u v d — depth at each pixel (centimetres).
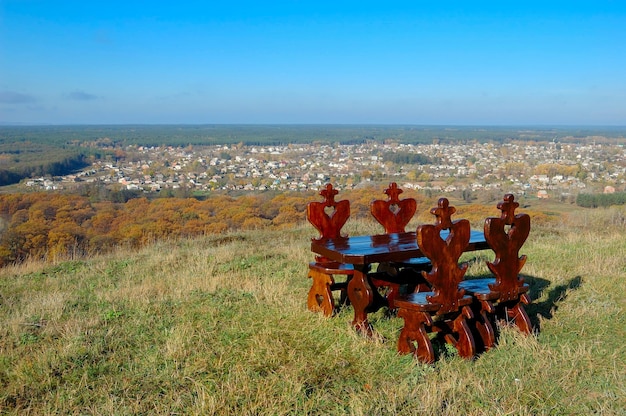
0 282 782
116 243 1337
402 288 619
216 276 698
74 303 597
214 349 433
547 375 379
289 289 620
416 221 1412
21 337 478
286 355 417
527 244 917
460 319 420
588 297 562
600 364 399
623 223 1291
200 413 331
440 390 351
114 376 392
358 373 389
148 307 555
